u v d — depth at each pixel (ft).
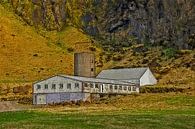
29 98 599.16
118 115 295.89
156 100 477.77
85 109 390.01
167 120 269.85
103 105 454.81
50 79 577.43
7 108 468.34
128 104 454.40
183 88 625.00
